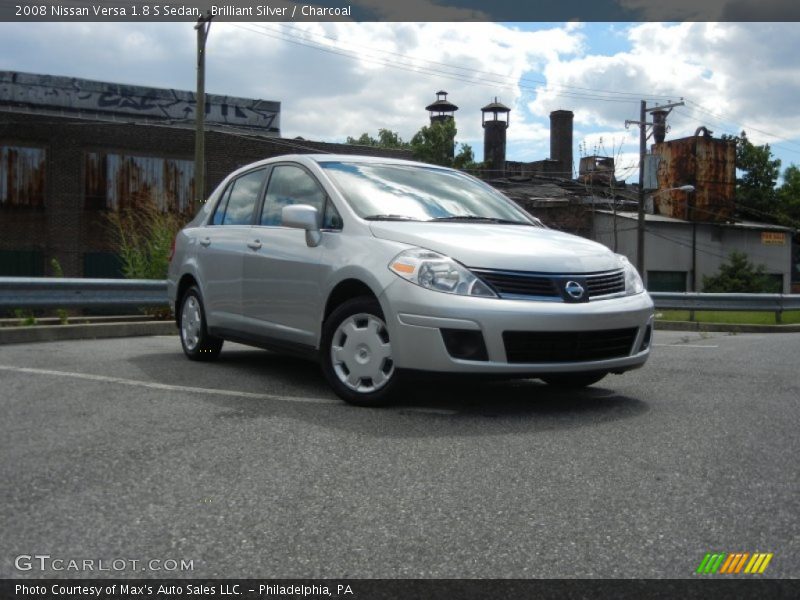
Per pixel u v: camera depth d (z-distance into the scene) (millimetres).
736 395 5180
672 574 2320
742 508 2865
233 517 2754
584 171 44656
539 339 4418
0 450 3584
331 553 2457
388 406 4645
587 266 4719
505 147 54188
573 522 2721
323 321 4996
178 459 3443
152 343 8172
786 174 56250
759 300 14953
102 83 34250
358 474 3254
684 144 43938
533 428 4117
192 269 6602
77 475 3215
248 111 37375
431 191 5625
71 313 14180
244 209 6262
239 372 5973
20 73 32812
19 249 30312
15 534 2602
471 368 4309
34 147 30422
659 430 4098
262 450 3607
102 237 31312
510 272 4457
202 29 21969
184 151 32594
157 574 2311
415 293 4391
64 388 5121
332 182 5371
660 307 15016
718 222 43938
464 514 2795
